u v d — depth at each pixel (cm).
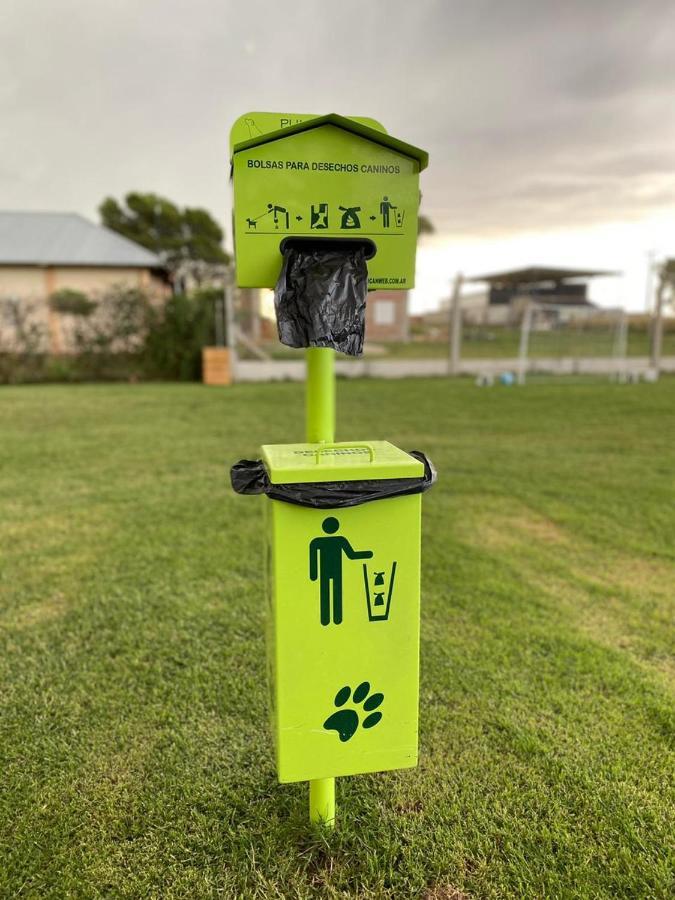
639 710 212
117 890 143
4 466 571
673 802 170
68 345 1449
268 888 144
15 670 238
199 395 1130
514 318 2109
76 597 302
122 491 490
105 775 181
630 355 1730
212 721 206
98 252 2050
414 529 127
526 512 448
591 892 141
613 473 562
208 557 352
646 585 322
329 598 127
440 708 213
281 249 133
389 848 154
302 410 930
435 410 941
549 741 196
